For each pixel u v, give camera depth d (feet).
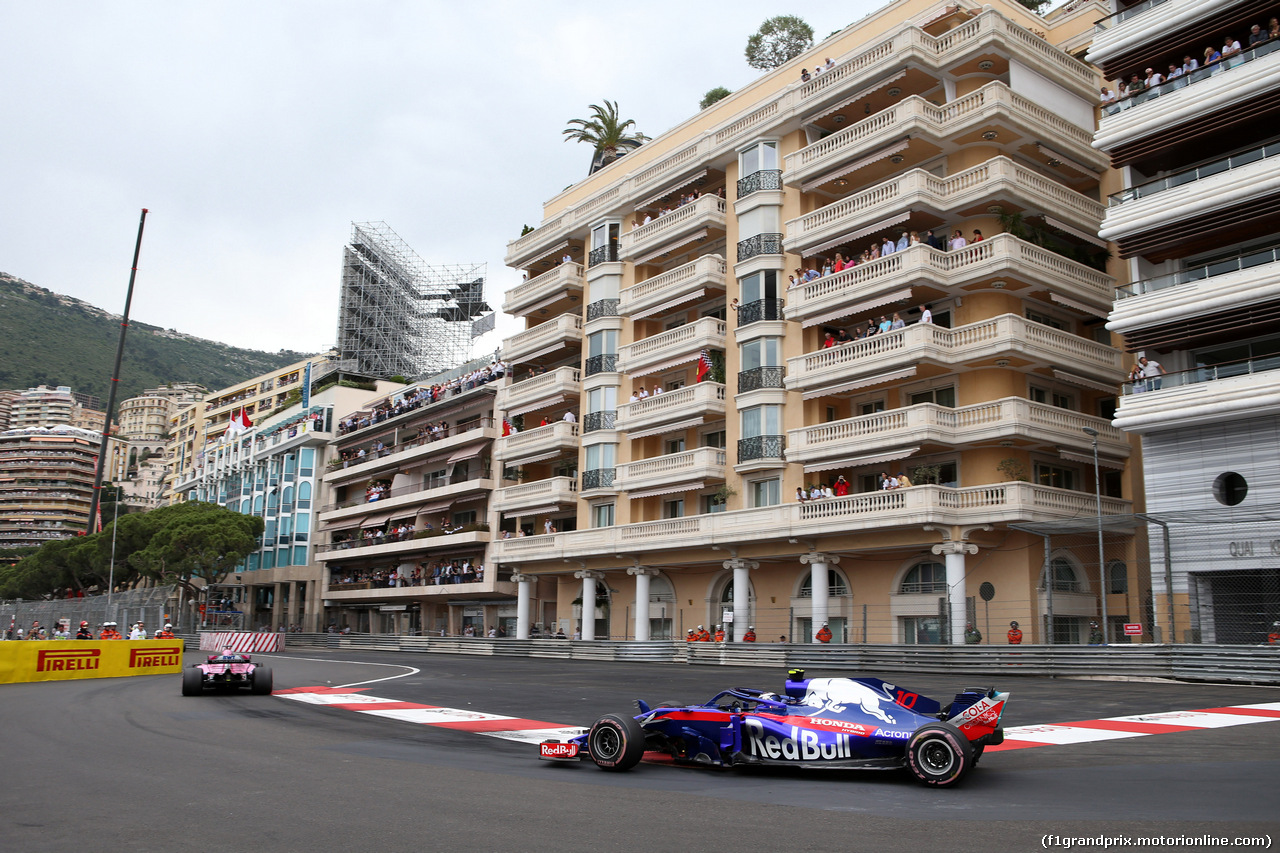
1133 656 77.46
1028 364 102.58
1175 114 89.45
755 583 124.47
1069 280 105.19
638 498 139.03
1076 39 118.62
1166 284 90.63
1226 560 84.53
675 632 135.74
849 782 35.40
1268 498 82.23
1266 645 71.15
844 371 109.29
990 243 101.30
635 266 148.56
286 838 26.05
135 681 93.30
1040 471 106.22
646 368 139.33
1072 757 39.83
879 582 110.42
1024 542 98.73
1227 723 49.47
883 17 118.93
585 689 77.15
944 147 109.70
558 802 31.12
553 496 151.84
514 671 104.88
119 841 25.84
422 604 201.98
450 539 185.98
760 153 127.54
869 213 110.32
